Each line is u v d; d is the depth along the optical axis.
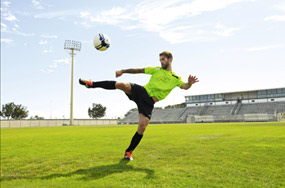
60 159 5.17
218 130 14.65
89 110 87.25
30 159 5.37
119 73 4.76
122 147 6.91
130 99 4.78
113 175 3.62
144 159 4.78
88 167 4.29
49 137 12.27
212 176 3.44
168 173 3.65
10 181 3.72
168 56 4.82
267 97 56.84
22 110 72.12
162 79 4.72
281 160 4.34
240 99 59.91
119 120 72.12
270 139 7.64
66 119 64.75
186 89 4.91
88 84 4.25
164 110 68.94
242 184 3.08
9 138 12.27
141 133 4.77
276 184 3.06
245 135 9.65
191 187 3.00
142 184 3.14
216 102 62.53
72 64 51.22
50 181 3.56
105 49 5.16
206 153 5.21
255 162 4.22
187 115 61.09
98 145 7.59
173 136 10.28
